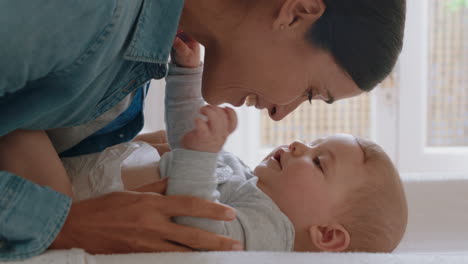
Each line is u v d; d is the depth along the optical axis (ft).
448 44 9.93
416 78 9.16
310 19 2.97
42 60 2.56
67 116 3.13
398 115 9.25
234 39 3.12
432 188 5.04
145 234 2.96
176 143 4.48
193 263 2.75
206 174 3.26
